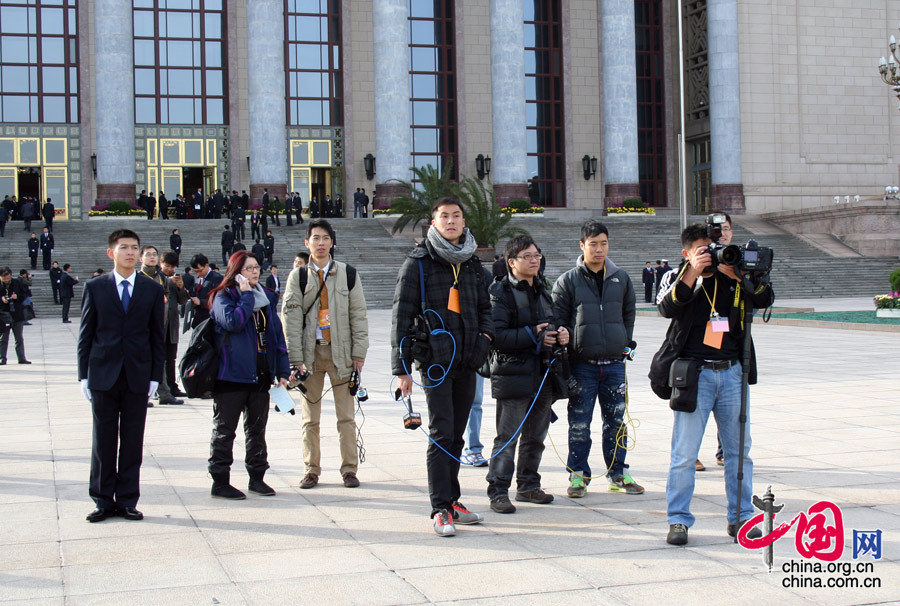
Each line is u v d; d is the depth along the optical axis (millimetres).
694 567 5055
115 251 6352
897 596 4582
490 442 8781
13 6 45688
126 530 5945
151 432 9633
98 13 41688
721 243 6082
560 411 10531
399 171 43156
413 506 6480
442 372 5836
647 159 53688
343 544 5570
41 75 45969
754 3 49031
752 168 48844
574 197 52188
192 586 4824
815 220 43156
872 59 50688
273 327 6980
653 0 53750
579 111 52500
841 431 8938
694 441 5520
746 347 5488
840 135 50094
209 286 11289
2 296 16453
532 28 52031
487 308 6180
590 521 6039
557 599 4570
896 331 20016
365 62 49625
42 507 6551
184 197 47156
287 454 8391
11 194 45500
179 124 47219
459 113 50531
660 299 5684
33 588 4816
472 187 35969
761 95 49094
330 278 7191
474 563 5160
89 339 6277
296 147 48656
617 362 6859
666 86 53625
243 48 48031
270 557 5320
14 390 13180
